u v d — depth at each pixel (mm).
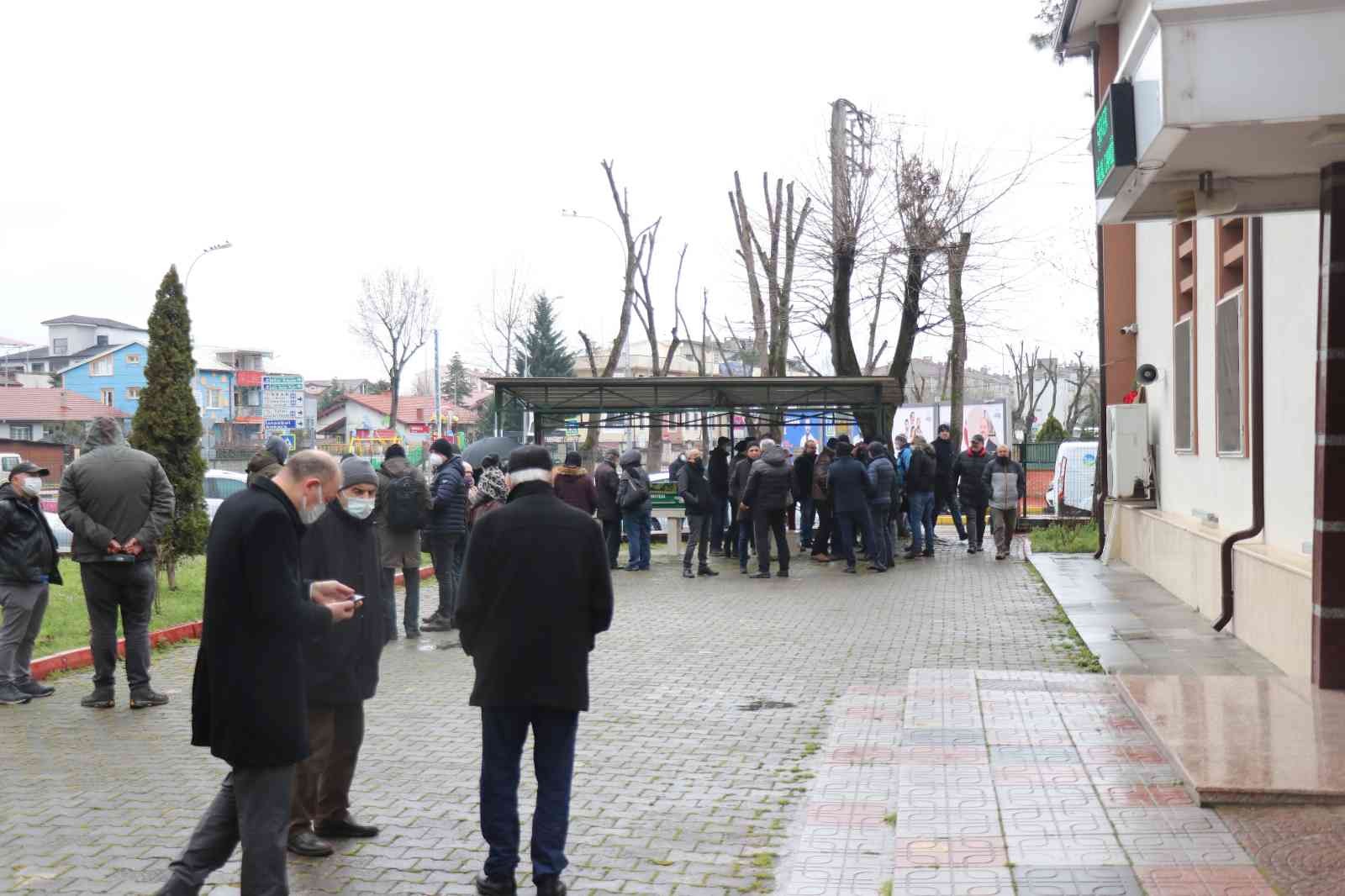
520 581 4980
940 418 32781
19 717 8586
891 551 18734
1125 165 7113
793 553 20938
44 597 9289
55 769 7113
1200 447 13906
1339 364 7562
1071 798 5711
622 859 5512
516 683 4938
